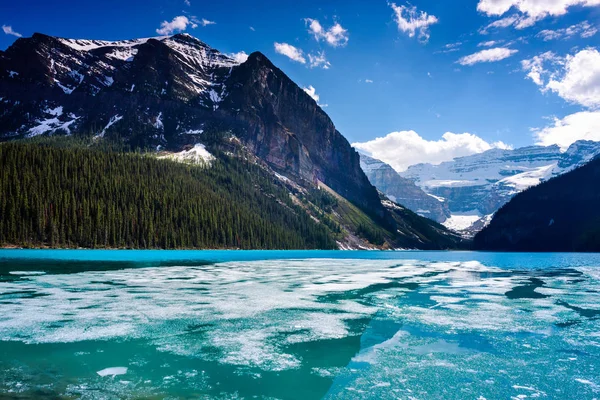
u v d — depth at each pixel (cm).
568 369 1205
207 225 14862
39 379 1085
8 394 969
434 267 6175
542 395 1011
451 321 1869
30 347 1387
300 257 9662
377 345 1467
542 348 1428
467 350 1405
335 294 2748
